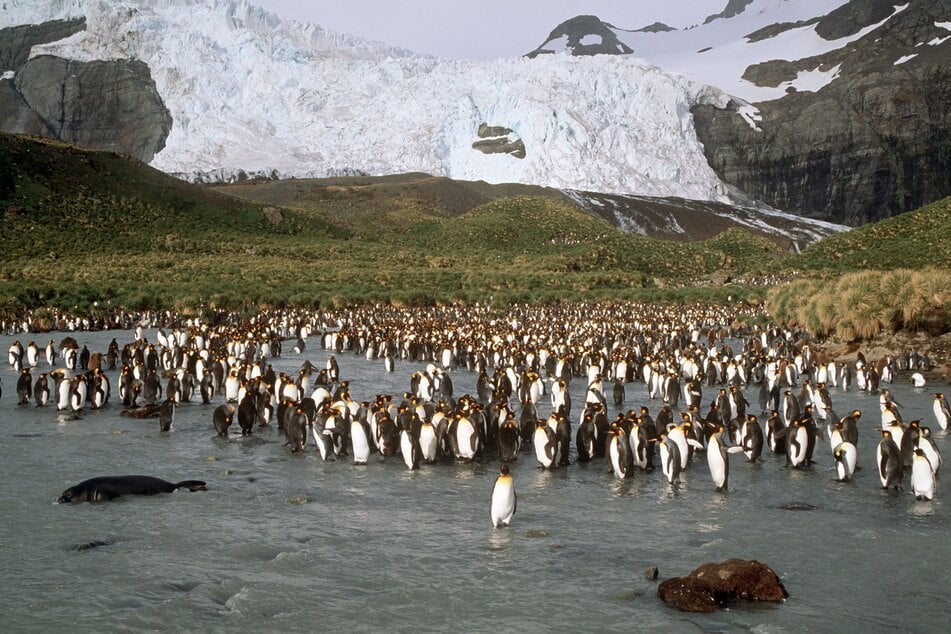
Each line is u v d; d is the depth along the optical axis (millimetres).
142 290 71188
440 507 15977
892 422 18750
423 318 64125
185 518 15117
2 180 106125
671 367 31312
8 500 16000
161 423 23078
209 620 10898
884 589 11992
